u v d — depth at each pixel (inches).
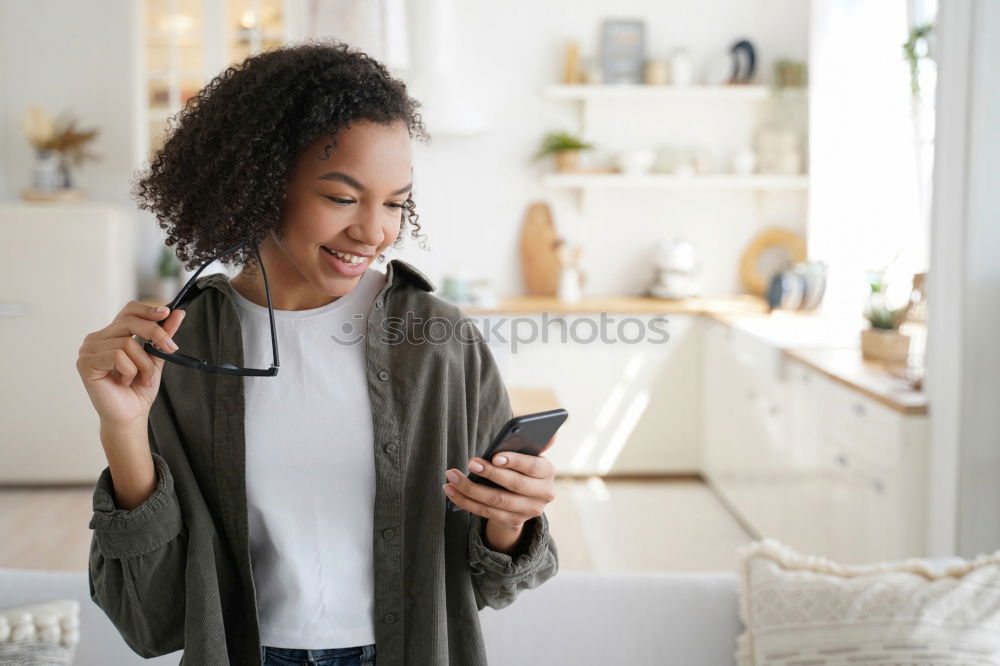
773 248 200.2
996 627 59.6
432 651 41.0
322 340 42.2
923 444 105.0
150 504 37.0
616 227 199.8
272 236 40.4
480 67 195.6
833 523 124.2
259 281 42.8
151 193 41.8
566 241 198.5
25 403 177.8
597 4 194.7
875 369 124.9
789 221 199.8
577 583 68.4
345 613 41.1
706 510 171.0
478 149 197.2
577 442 187.0
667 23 195.5
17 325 176.1
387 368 42.0
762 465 152.3
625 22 194.2
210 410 41.0
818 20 175.0
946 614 60.5
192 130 40.1
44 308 175.9
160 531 37.4
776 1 194.7
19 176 199.3
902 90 148.4
